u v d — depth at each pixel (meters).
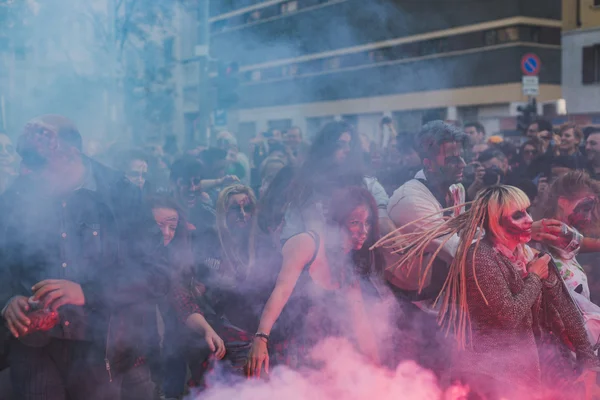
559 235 3.76
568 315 3.50
